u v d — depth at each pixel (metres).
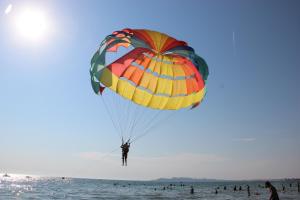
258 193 83.94
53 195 60.81
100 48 19.81
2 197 53.06
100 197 58.81
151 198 59.72
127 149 17.80
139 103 20.05
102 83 19.25
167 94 20.70
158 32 20.11
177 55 20.42
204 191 99.50
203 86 20.39
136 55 19.95
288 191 96.38
